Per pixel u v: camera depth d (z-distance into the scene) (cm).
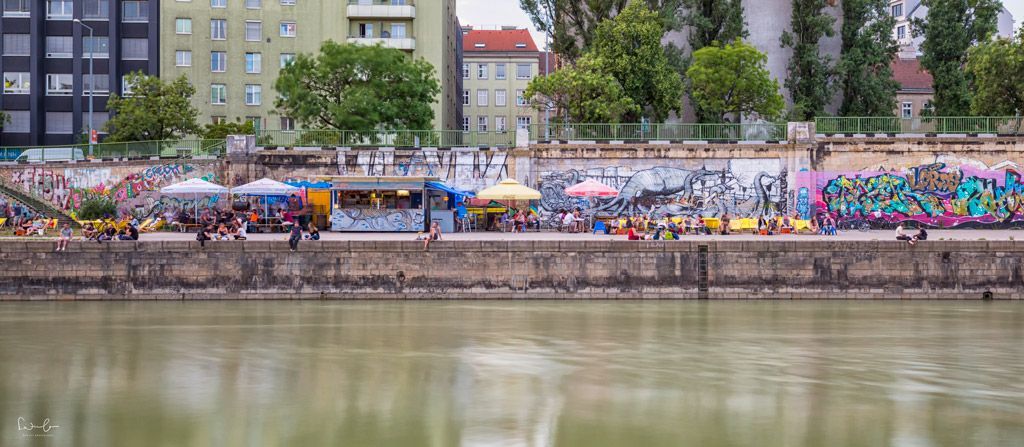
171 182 6719
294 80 7781
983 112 7094
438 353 3434
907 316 4319
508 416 2581
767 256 4875
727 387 2903
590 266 4859
